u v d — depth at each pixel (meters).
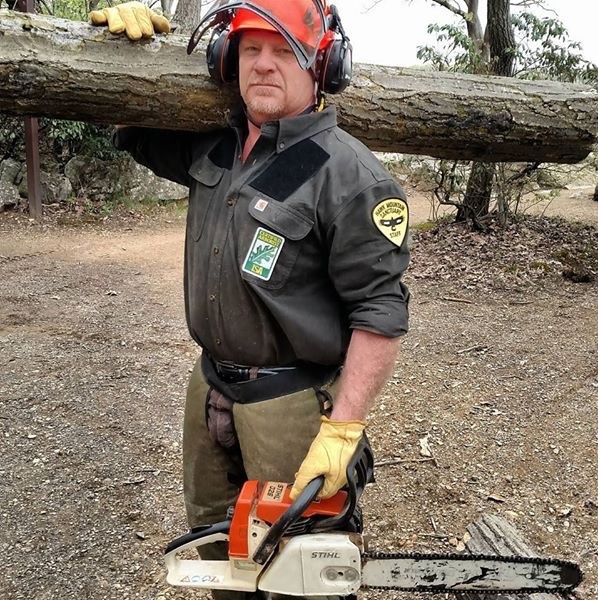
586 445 3.27
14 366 4.07
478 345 4.53
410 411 3.60
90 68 1.85
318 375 1.63
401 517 2.72
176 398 3.75
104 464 3.05
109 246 7.64
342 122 2.12
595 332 4.75
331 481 1.40
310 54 1.46
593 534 2.62
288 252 1.47
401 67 2.25
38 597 2.24
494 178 7.32
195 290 1.62
